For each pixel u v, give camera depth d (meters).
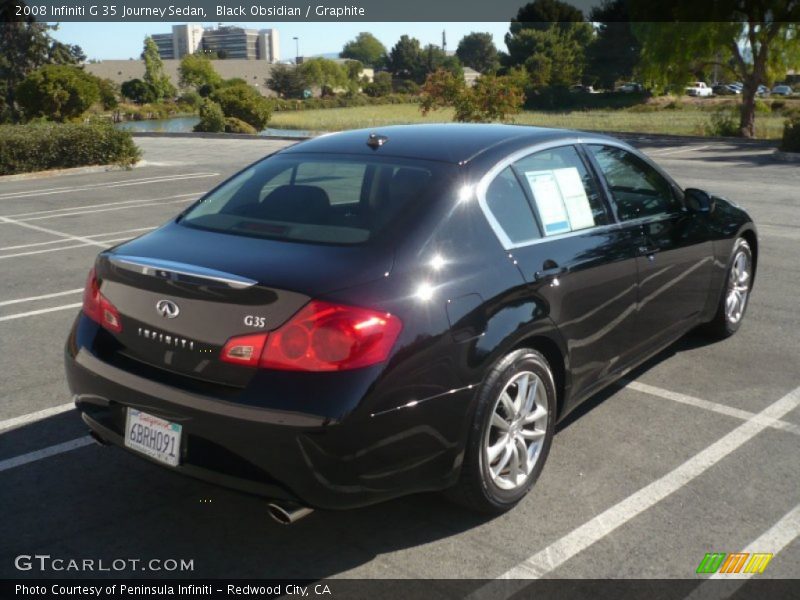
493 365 3.30
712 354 5.66
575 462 4.04
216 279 2.99
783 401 4.84
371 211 3.46
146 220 12.17
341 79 135.50
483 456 3.34
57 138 19.58
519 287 3.49
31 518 3.53
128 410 3.26
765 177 17.31
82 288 7.76
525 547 3.30
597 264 4.01
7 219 12.45
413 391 3.02
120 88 108.06
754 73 34.44
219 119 38.50
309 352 2.88
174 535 3.40
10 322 6.60
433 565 3.18
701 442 4.27
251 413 2.88
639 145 28.45
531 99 73.44
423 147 3.91
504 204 3.69
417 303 3.08
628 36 81.12
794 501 3.66
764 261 8.70
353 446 2.89
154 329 3.19
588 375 4.10
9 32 64.56
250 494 2.99
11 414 4.68
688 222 5.04
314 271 3.05
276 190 3.80
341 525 3.48
